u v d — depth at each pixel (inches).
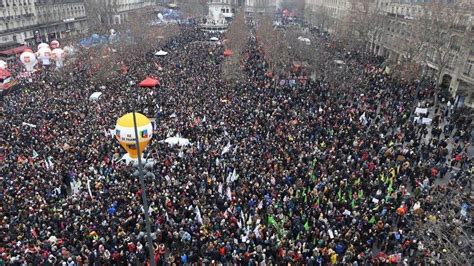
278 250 805.2
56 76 2191.2
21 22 3452.3
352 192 1031.6
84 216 867.4
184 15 4953.3
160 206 925.2
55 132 1354.6
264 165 1138.7
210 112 1578.5
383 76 2244.1
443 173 1184.8
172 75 2176.4
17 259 740.0
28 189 988.6
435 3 2117.4
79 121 1482.5
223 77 2103.8
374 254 868.6
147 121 953.5
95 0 3986.2
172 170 1104.8
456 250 666.8
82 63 2391.7
